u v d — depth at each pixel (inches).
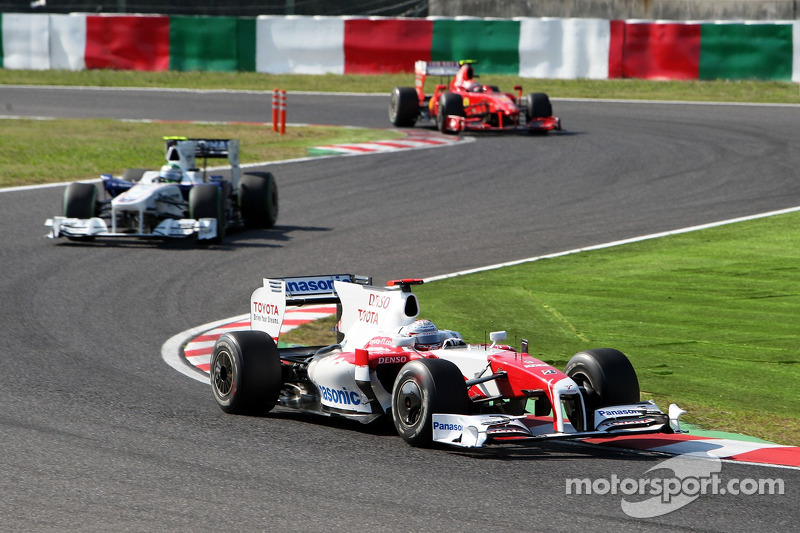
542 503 883.4
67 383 1302.9
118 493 900.6
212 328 1619.1
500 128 3880.4
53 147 3622.0
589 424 1070.4
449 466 992.2
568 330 1646.2
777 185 2957.7
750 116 4227.4
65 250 2177.7
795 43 4953.3
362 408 1137.4
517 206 2728.8
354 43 5477.4
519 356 1106.1
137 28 5580.7
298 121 4352.9
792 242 2288.4
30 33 5610.2
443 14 6407.5
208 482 934.4
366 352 1105.4
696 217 2581.2
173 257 2135.8
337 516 844.6
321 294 1289.4
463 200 2807.6
